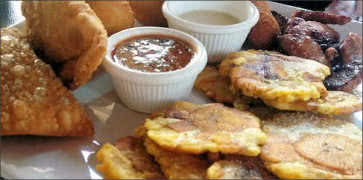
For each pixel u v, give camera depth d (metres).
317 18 0.32
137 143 0.22
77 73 0.22
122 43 0.25
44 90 0.21
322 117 0.23
